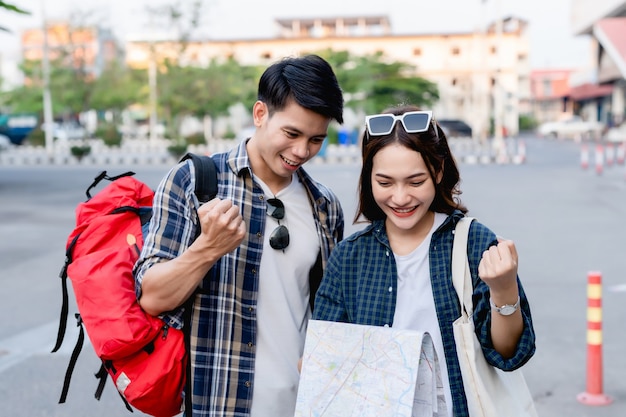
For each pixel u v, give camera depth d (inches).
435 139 77.8
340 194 593.3
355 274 83.5
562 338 229.6
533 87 3309.5
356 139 1493.6
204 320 84.4
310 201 92.4
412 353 71.9
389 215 80.2
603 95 2228.1
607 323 244.8
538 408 175.5
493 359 75.7
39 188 708.0
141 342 80.6
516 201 569.3
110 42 2418.8
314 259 91.2
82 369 207.6
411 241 82.2
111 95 1763.0
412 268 81.2
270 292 87.8
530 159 1113.4
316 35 2913.4
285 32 2967.5
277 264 88.5
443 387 75.7
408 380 71.5
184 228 84.0
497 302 73.1
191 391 83.7
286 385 87.3
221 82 1619.1
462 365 75.1
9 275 327.0
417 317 79.7
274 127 82.9
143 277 80.6
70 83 1547.7
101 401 183.8
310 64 81.9
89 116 2306.8
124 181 93.0
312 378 75.2
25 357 217.3
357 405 73.1
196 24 1513.3
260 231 87.4
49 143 1346.0
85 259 84.5
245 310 85.8
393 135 77.3
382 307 80.7
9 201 602.2
